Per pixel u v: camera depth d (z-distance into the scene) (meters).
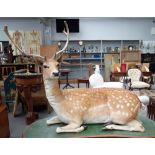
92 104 1.70
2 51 6.81
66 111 1.67
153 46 9.04
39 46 7.29
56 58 1.79
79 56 8.91
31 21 7.57
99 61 9.08
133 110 1.68
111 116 1.70
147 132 1.66
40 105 4.32
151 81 6.70
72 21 8.70
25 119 3.85
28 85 3.57
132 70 5.83
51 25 8.83
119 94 1.74
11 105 4.73
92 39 9.00
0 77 6.00
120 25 8.95
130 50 8.31
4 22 7.52
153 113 3.07
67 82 7.09
